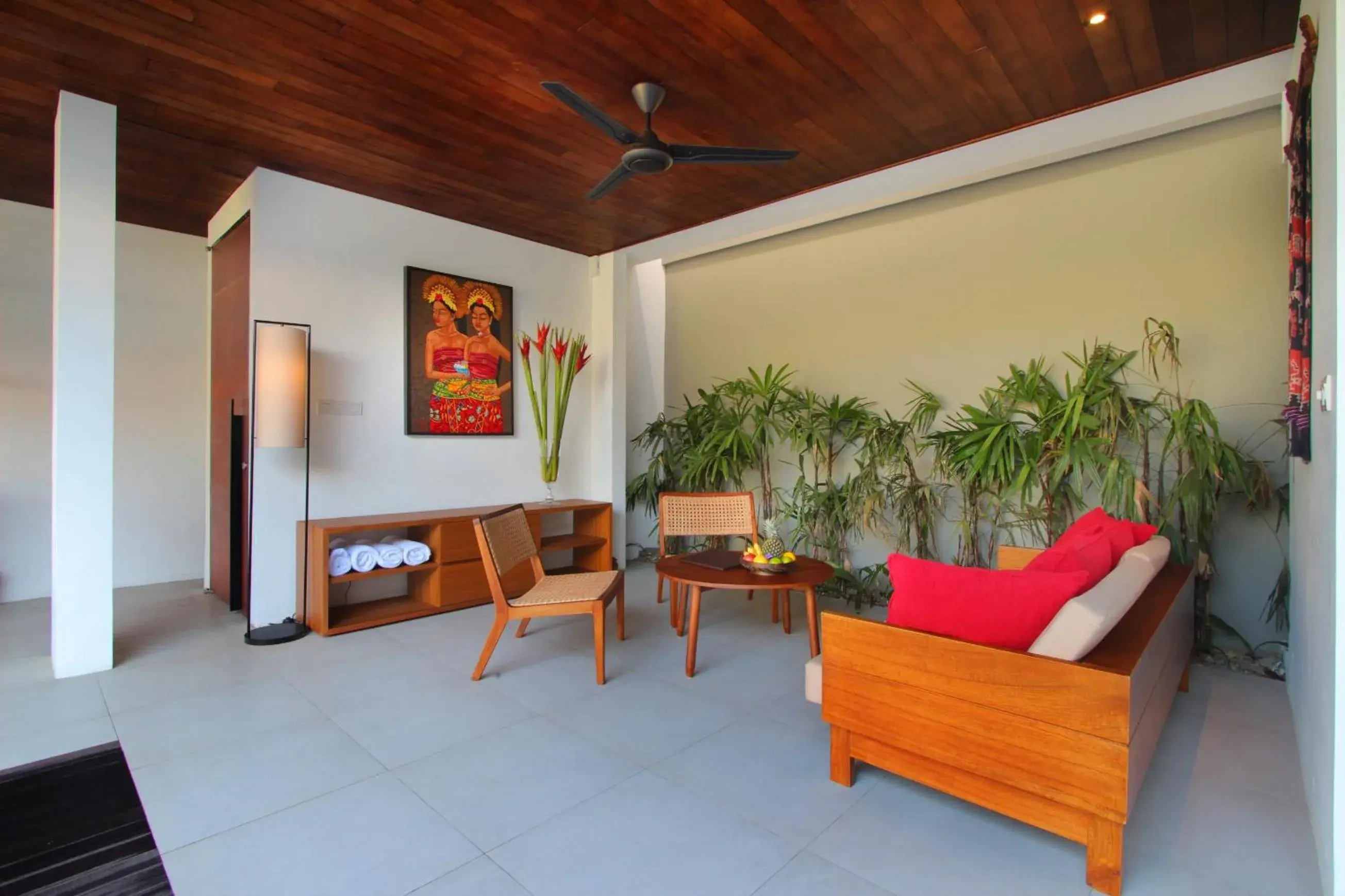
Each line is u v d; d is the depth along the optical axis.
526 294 5.13
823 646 2.09
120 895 1.56
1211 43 2.73
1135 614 2.12
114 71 2.82
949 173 3.67
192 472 4.97
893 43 2.70
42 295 4.40
